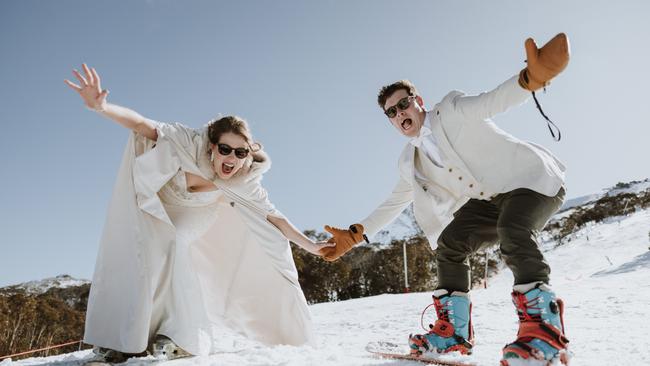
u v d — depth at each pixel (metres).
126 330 2.82
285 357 2.76
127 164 3.08
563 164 2.70
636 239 49.91
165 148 3.08
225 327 3.74
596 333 4.03
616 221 68.12
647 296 7.35
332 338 5.25
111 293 2.93
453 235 2.71
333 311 11.05
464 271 2.75
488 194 2.67
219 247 3.69
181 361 2.72
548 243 65.81
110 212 3.05
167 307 3.03
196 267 3.70
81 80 2.70
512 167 2.55
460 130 2.69
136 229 2.98
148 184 3.02
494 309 7.64
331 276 39.31
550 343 2.02
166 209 3.29
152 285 2.94
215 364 2.58
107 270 2.97
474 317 6.51
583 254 48.44
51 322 27.36
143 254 2.94
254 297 3.66
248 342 4.25
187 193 3.27
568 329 4.49
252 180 3.42
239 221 3.65
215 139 3.21
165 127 3.15
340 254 3.26
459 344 2.67
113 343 2.83
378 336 5.39
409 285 40.06
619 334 3.86
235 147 3.18
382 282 40.25
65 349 25.47
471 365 2.24
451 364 2.29
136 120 3.01
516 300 2.17
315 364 2.45
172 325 2.98
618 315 5.55
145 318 2.84
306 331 3.52
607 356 2.78
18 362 3.61
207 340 3.08
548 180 2.44
